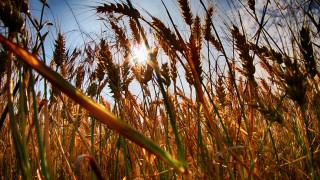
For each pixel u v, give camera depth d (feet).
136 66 1.48
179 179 1.55
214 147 1.49
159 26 1.14
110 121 0.53
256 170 1.28
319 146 1.38
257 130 1.62
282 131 1.84
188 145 1.57
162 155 0.60
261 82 1.80
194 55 1.25
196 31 1.47
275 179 1.50
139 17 1.11
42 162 0.79
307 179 1.35
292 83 0.88
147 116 1.63
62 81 0.50
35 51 1.02
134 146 1.62
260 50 1.43
